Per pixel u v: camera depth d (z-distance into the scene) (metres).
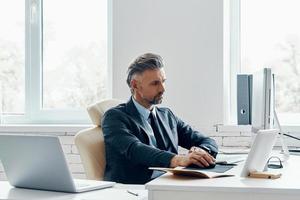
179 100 3.20
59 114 3.54
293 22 3.33
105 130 2.30
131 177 2.25
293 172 1.82
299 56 3.31
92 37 3.54
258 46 3.39
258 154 1.68
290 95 3.32
